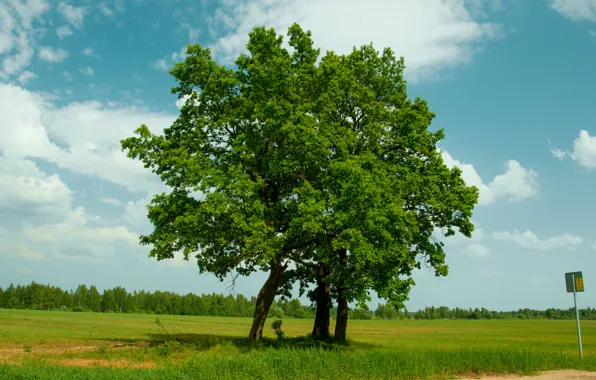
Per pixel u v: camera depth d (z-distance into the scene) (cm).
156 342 2958
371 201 2298
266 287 2783
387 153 2872
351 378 1382
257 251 2272
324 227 2414
